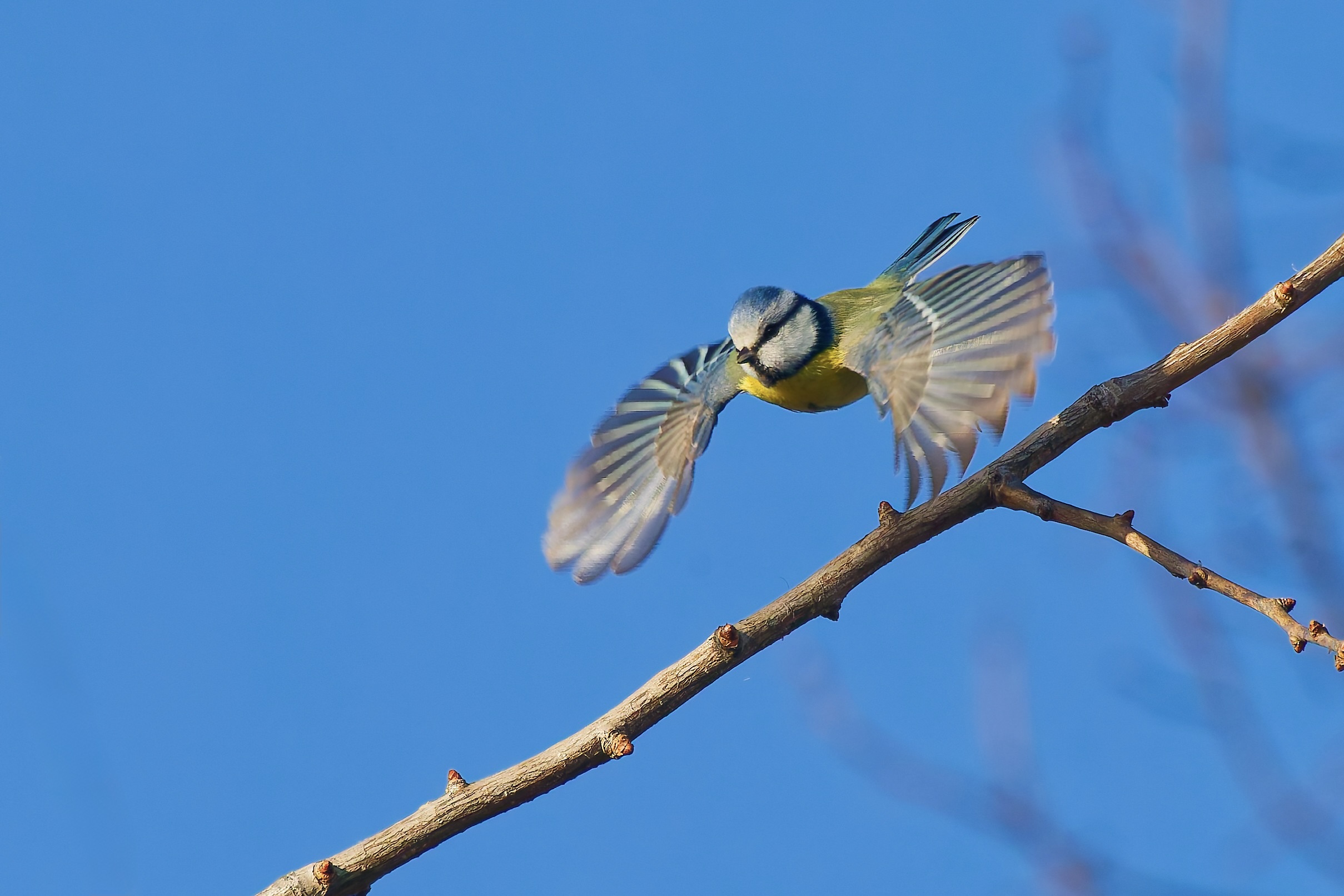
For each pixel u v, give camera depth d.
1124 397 8.67
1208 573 7.89
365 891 7.98
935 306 9.62
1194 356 8.62
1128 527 8.23
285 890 7.83
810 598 8.48
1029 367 8.73
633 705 8.19
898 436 8.62
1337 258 8.42
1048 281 8.92
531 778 8.02
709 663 8.25
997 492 8.61
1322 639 7.42
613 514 11.04
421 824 7.99
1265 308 8.50
